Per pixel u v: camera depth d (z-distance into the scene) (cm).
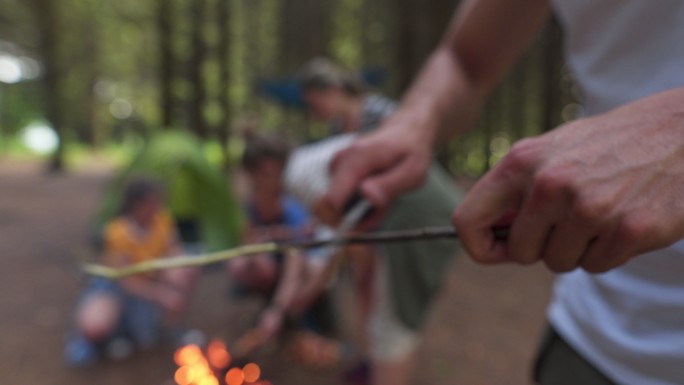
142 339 319
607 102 91
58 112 1298
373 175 103
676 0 76
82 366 298
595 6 89
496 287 425
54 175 1216
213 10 1145
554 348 108
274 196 302
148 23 1513
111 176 1205
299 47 1313
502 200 54
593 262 50
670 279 81
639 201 46
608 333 91
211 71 1299
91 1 1446
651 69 81
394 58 846
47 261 476
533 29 123
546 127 995
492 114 1341
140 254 320
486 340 328
